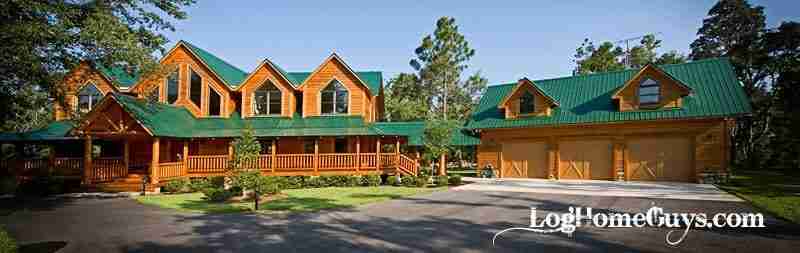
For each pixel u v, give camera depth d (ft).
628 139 79.66
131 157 82.53
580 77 95.91
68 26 46.91
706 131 71.97
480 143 96.84
